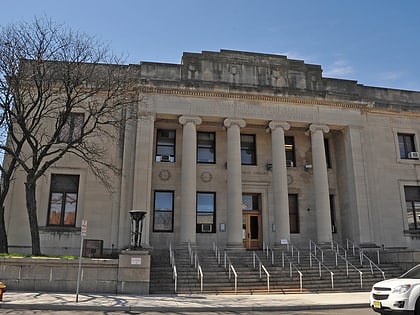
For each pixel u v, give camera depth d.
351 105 28.67
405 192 29.20
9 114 20.64
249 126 28.55
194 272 19.69
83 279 16.84
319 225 26.08
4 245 20.30
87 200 24.50
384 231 27.47
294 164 29.45
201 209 27.25
